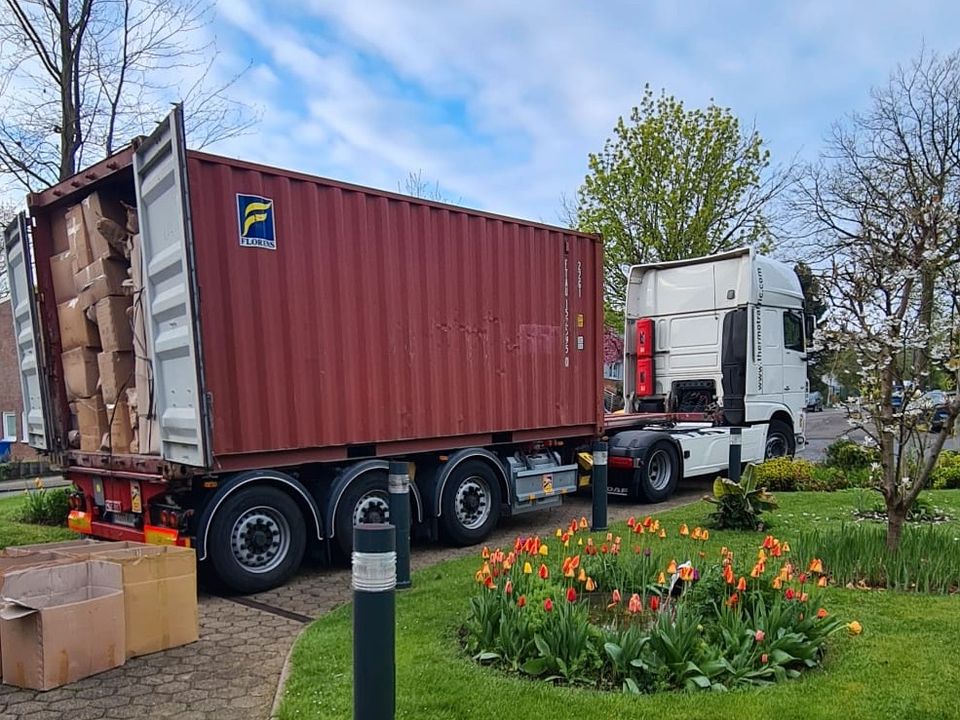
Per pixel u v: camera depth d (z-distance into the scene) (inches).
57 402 276.8
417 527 289.0
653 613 162.4
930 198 264.4
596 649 140.8
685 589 161.9
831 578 199.8
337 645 164.4
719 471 439.2
